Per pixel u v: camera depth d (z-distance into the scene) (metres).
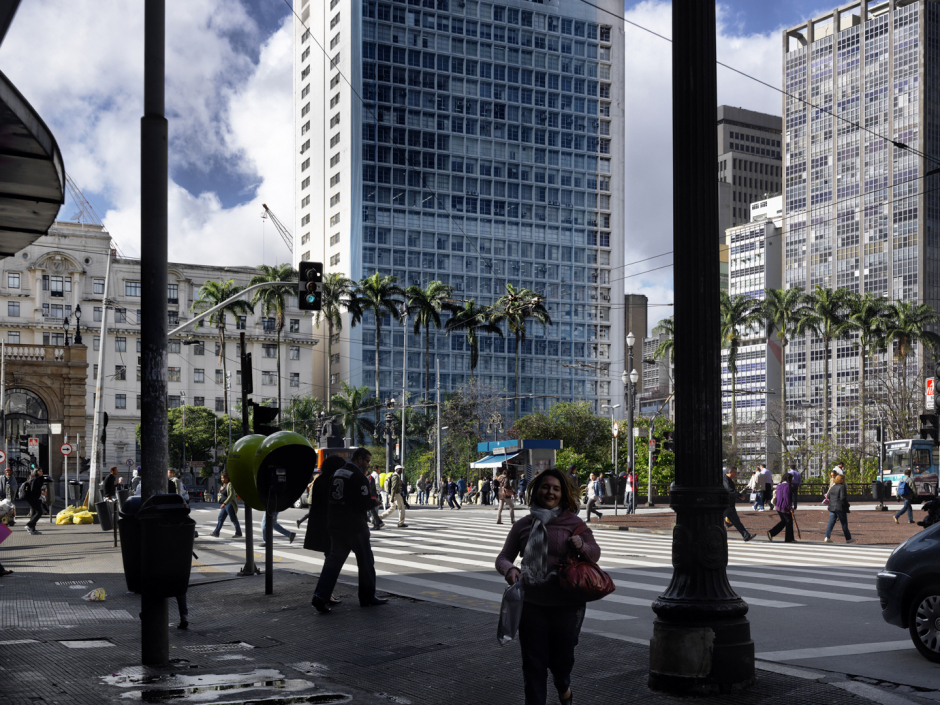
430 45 127.25
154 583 7.59
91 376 96.06
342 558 10.52
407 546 20.61
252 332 106.19
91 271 97.44
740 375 159.00
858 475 59.59
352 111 122.75
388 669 7.59
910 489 30.80
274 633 9.35
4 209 10.73
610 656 7.74
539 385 127.62
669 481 49.88
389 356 119.75
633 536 24.31
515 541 5.62
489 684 6.98
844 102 155.62
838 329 80.94
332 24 129.88
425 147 125.88
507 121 130.62
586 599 5.44
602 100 136.50
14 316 94.06
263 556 18.30
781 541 23.02
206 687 6.82
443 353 122.94
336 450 49.22
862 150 152.50
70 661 7.76
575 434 65.69
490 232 128.50
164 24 8.25
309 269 22.83
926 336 80.44
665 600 6.75
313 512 10.70
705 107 7.05
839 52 156.75
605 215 135.88
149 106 8.16
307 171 136.75
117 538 23.11
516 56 131.75
